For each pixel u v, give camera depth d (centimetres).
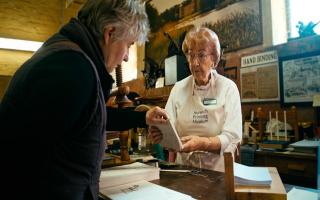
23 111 55
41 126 55
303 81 248
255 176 89
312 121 240
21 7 514
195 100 156
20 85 59
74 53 64
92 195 70
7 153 56
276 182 89
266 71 278
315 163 187
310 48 245
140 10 81
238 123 143
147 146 203
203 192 92
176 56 316
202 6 359
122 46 83
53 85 57
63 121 58
